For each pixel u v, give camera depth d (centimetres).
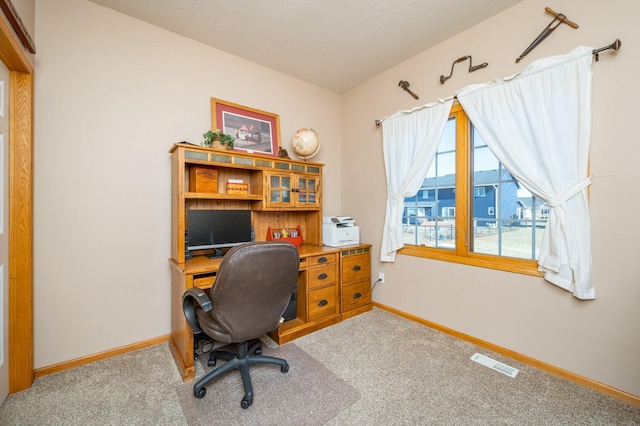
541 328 191
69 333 192
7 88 162
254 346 205
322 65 287
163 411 150
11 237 166
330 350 215
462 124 236
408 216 286
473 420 145
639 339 154
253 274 148
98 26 201
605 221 165
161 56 227
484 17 215
